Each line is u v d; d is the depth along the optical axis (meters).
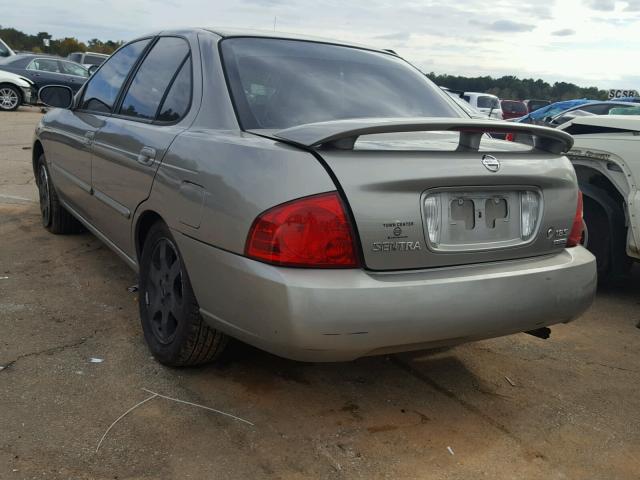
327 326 2.20
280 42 3.29
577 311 2.76
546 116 12.09
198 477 2.25
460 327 2.39
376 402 2.87
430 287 2.32
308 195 2.23
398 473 2.36
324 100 2.96
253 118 2.72
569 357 3.54
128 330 3.46
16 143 10.91
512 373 3.28
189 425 2.57
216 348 2.87
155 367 3.04
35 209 6.20
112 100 3.97
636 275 5.41
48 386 2.80
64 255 4.74
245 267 2.30
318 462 2.39
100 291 4.03
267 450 2.44
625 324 4.15
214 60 2.99
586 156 4.64
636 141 4.34
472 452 2.53
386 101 3.16
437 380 3.14
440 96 3.51
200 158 2.60
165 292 3.01
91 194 3.98
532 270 2.60
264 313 2.27
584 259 2.83
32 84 17.75
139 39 4.04
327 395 2.90
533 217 2.69
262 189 2.29
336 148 2.30
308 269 2.23
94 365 3.03
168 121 3.12
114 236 3.68
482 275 2.46
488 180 2.50
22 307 3.68
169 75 3.34
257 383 2.96
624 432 2.76
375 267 2.29
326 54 3.34
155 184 2.93
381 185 2.27
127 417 2.60
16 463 2.25
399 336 2.29
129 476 2.23
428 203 2.38
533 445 2.61
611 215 4.55
